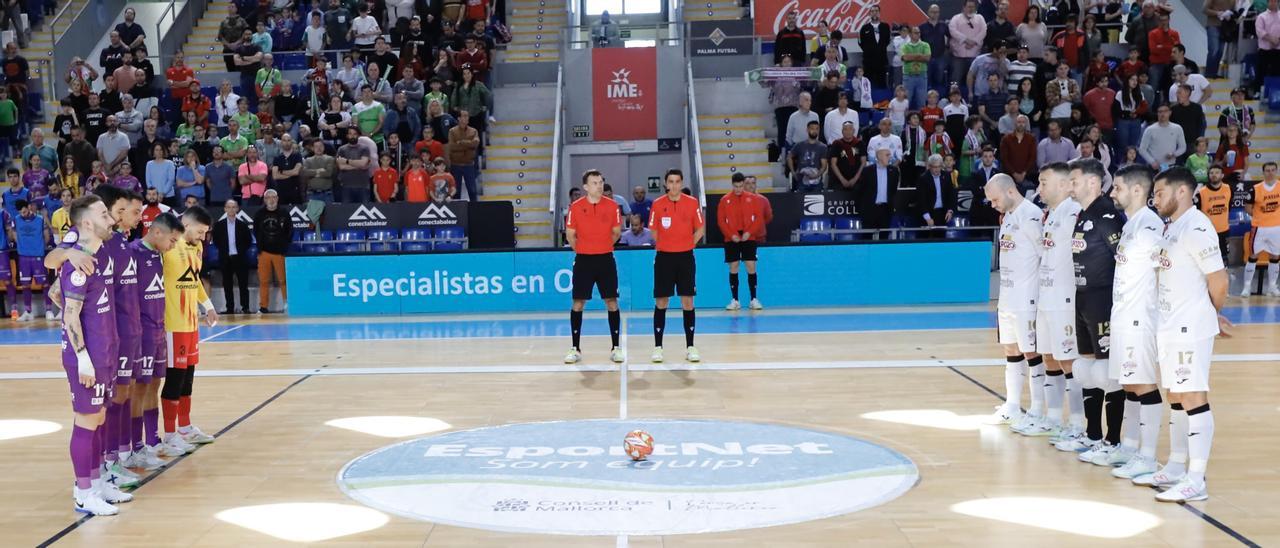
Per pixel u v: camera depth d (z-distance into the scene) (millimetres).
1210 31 18422
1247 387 8164
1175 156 15070
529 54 21312
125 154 15711
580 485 5547
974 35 17125
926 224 14570
